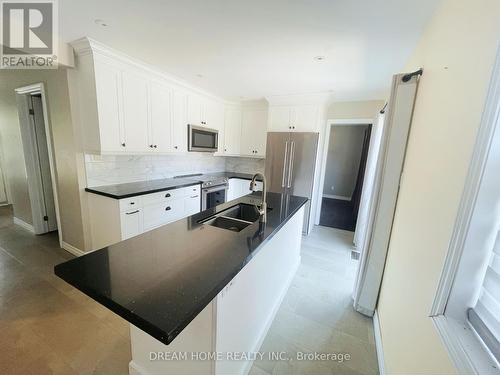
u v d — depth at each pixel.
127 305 0.74
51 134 2.67
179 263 1.03
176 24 1.76
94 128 2.39
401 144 1.73
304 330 1.84
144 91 2.75
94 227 2.69
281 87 3.32
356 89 3.20
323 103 3.65
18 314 1.85
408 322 1.18
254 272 1.44
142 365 1.30
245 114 4.44
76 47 2.21
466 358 0.67
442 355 0.76
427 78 1.42
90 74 2.26
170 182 3.38
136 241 1.27
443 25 1.21
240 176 4.41
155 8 1.57
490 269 0.76
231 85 3.34
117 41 2.08
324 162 4.29
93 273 0.93
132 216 2.58
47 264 2.56
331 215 5.27
